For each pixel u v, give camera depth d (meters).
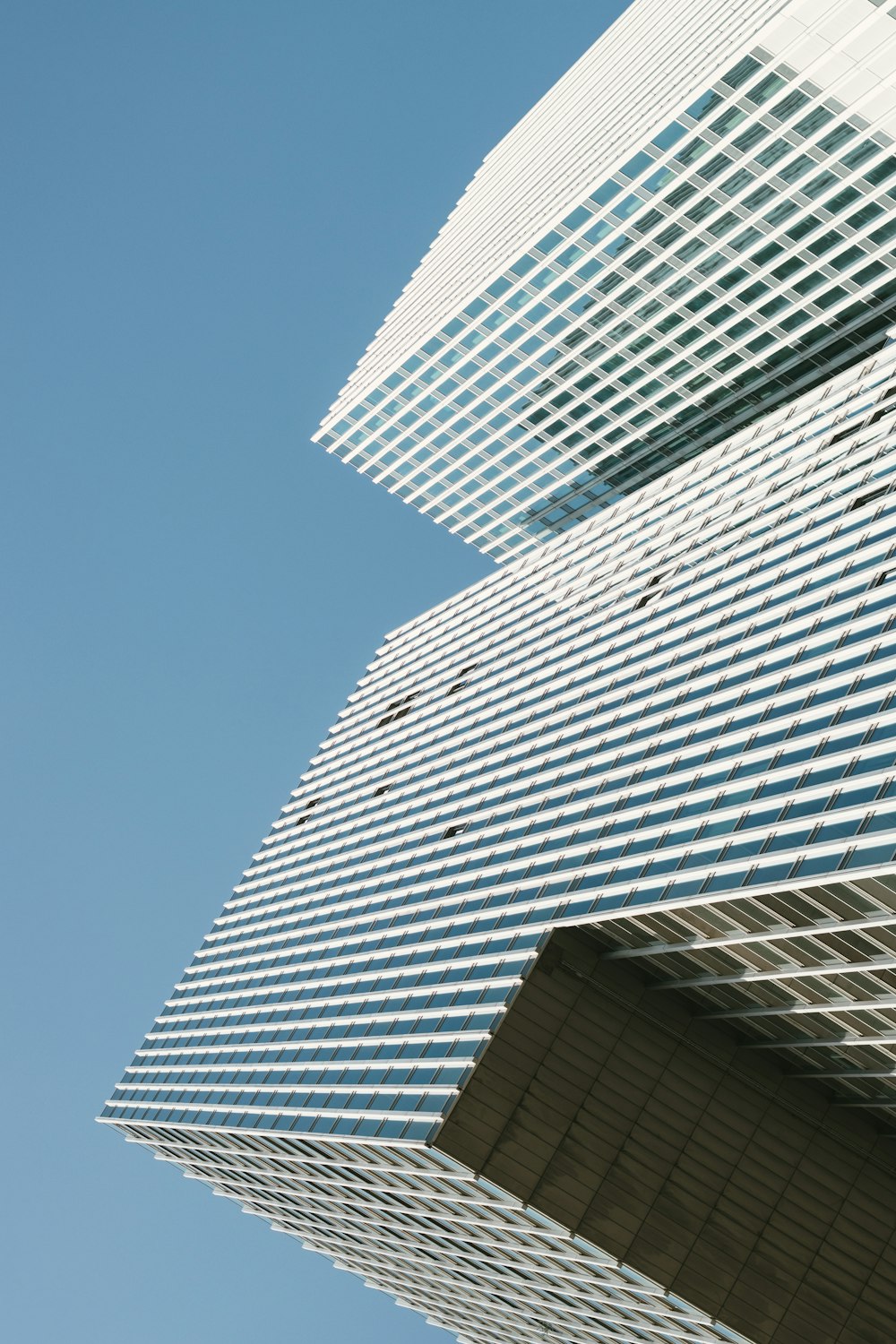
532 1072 57.22
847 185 75.25
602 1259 54.81
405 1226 79.38
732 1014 56.59
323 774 127.81
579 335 99.81
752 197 80.12
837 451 75.50
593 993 59.00
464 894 76.44
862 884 42.69
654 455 108.12
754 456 86.06
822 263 81.19
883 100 69.06
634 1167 55.97
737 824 52.69
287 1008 91.75
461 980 66.88
